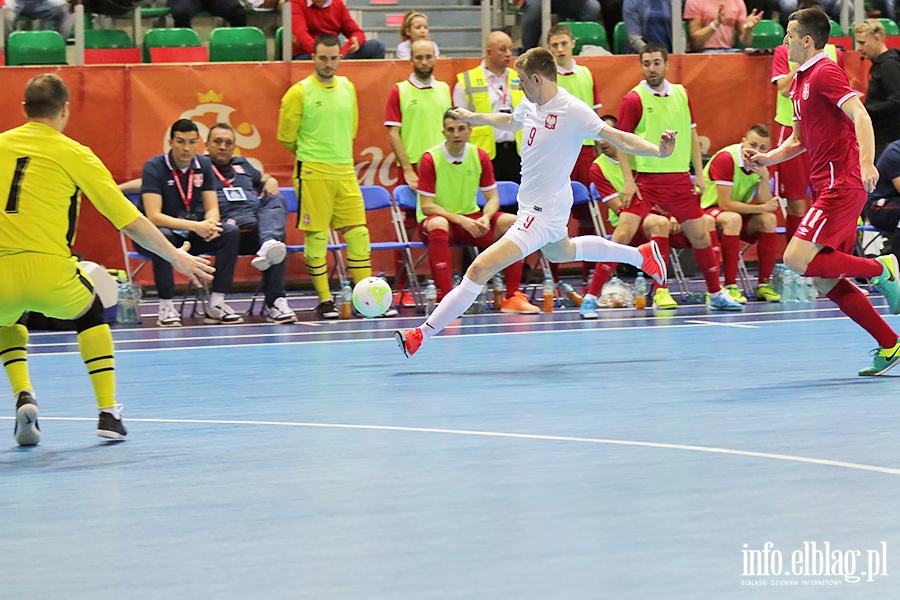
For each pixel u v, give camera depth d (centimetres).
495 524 516
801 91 928
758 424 745
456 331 1322
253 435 733
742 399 843
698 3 1869
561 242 1046
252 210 1502
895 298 948
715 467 622
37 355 1165
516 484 591
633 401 841
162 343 1241
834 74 904
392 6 2069
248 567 459
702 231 1519
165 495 581
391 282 1764
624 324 1370
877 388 884
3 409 854
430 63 1589
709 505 543
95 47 1819
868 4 2077
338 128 1502
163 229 1423
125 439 728
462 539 494
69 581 447
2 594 434
